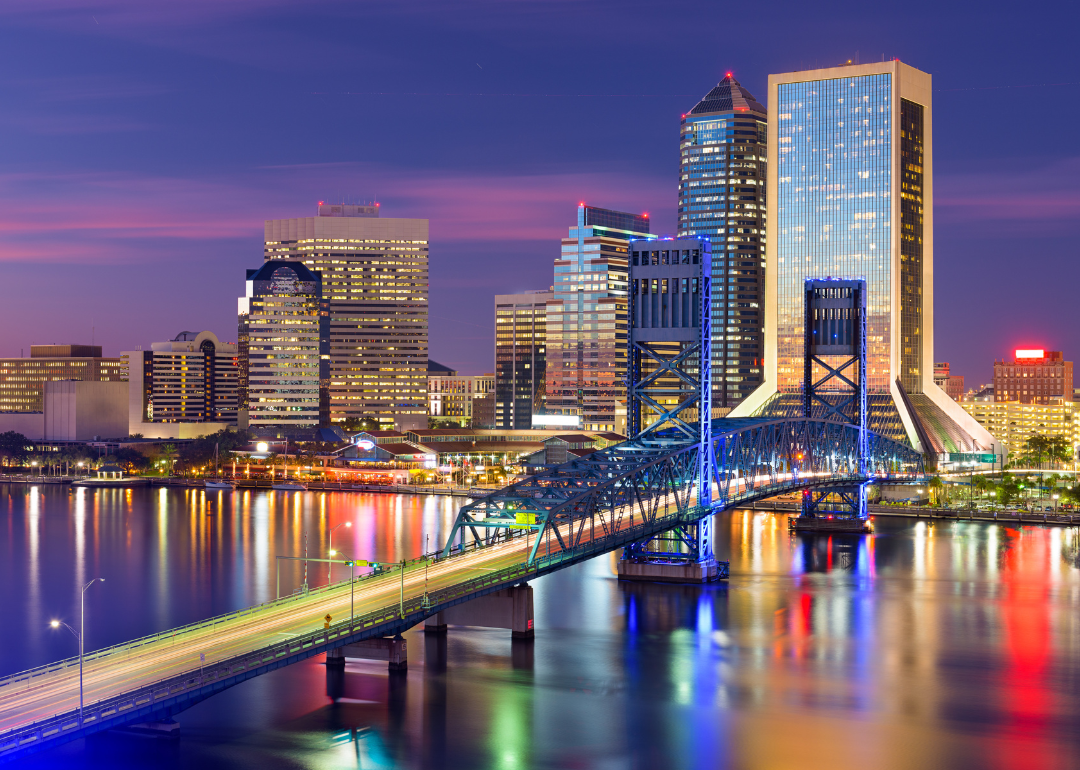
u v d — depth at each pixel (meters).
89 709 107.75
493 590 161.00
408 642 171.62
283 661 126.06
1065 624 189.88
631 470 190.62
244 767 119.38
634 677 155.00
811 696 148.25
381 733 130.50
